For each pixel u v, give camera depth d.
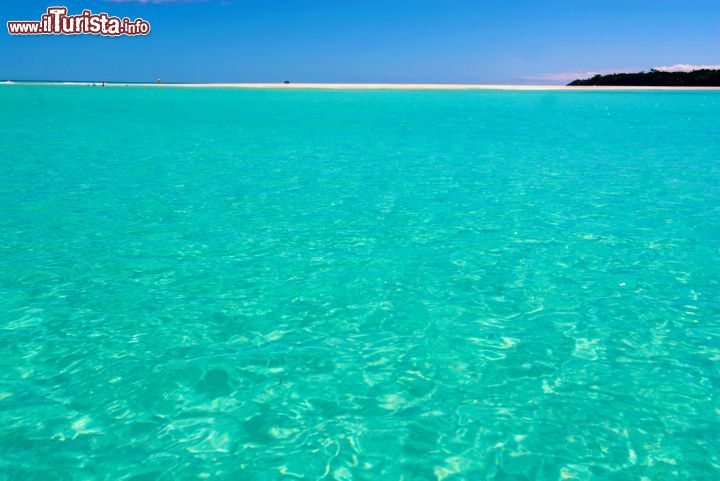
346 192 12.31
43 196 11.41
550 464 3.85
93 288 6.75
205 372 4.98
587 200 11.52
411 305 6.44
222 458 3.90
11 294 6.51
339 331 5.81
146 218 9.91
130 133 23.64
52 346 5.36
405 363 5.19
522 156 17.83
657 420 4.32
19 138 21.02
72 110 37.06
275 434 4.18
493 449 4.01
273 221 9.85
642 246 8.46
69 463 3.80
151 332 5.70
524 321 6.03
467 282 7.11
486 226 9.60
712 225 9.52
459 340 5.62
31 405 4.44
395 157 17.59
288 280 7.13
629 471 3.78
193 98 58.81
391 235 9.09
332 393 4.71
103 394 4.61
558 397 4.63
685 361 5.18
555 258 7.97
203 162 16.25
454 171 15.10
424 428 4.25
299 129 26.44
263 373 4.99
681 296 6.63
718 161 16.62
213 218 10.00
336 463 3.87
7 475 3.66
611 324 5.93
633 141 21.84
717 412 4.41
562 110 42.31
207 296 6.61
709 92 86.50
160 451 3.95
